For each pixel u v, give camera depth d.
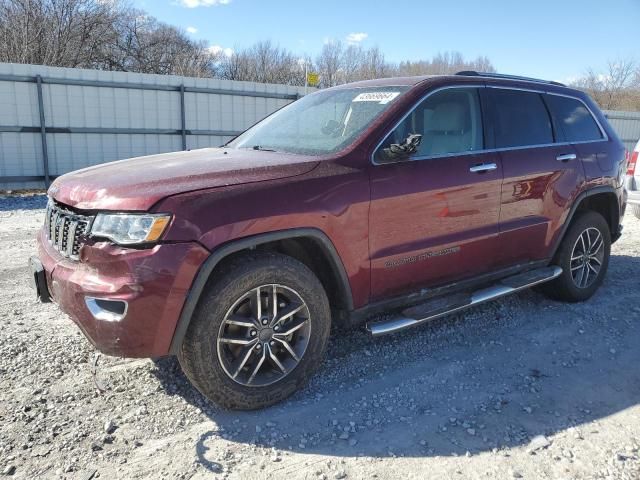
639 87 38.59
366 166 3.32
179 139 14.33
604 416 3.09
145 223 2.66
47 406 3.06
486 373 3.58
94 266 2.74
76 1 27.45
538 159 4.25
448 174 3.65
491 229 3.96
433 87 3.78
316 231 3.07
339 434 2.89
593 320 4.50
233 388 2.97
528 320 4.47
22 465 2.57
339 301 3.38
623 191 5.18
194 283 2.73
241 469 2.60
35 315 4.38
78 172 3.44
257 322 3.00
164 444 2.77
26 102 12.12
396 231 3.42
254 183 2.94
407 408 3.15
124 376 3.40
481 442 2.83
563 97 4.76
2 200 10.95
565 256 4.64
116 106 13.23
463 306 3.81
